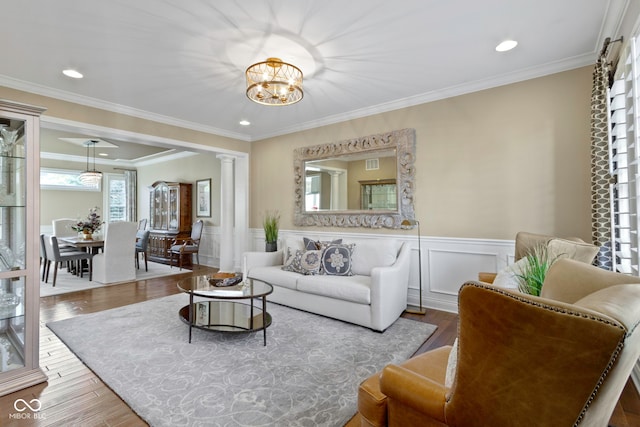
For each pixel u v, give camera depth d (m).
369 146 4.08
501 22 2.27
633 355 0.75
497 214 3.23
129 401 1.82
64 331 2.89
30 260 2.05
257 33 2.40
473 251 3.36
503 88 3.19
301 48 2.62
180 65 2.90
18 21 2.23
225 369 2.20
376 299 2.89
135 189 8.70
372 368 2.23
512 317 0.76
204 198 6.89
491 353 0.81
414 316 3.36
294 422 1.65
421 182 3.70
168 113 4.30
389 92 3.57
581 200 2.82
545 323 0.72
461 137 3.44
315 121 4.63
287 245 4.09
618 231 2.37
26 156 2.05
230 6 2.08
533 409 0.76
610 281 1.09
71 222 6.60
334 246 3.63
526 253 2.42
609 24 2.26
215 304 3.43
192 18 2.21
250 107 4.07
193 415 1.70
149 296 4.14
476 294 0.82
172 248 6.27
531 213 3.05
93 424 1.64
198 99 3.77
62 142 6.36
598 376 0.69
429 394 0.98
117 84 3.33
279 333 2.86
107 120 3.89
